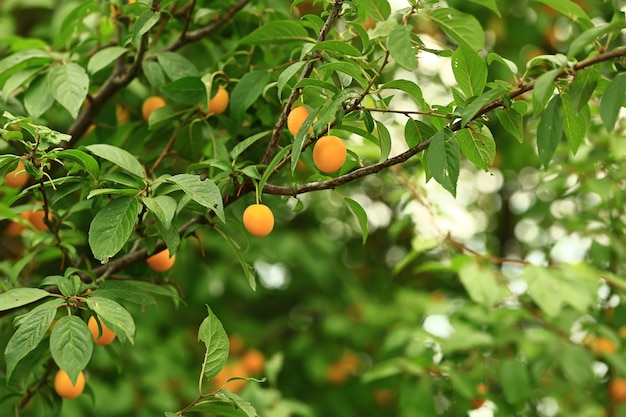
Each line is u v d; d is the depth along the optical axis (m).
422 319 2.85
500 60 1.67
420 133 1.73
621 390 2.35
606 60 1.59
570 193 2.31
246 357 2.88
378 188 3.26
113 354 1.93
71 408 2.44
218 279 2.89
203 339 1.67
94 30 2.10
